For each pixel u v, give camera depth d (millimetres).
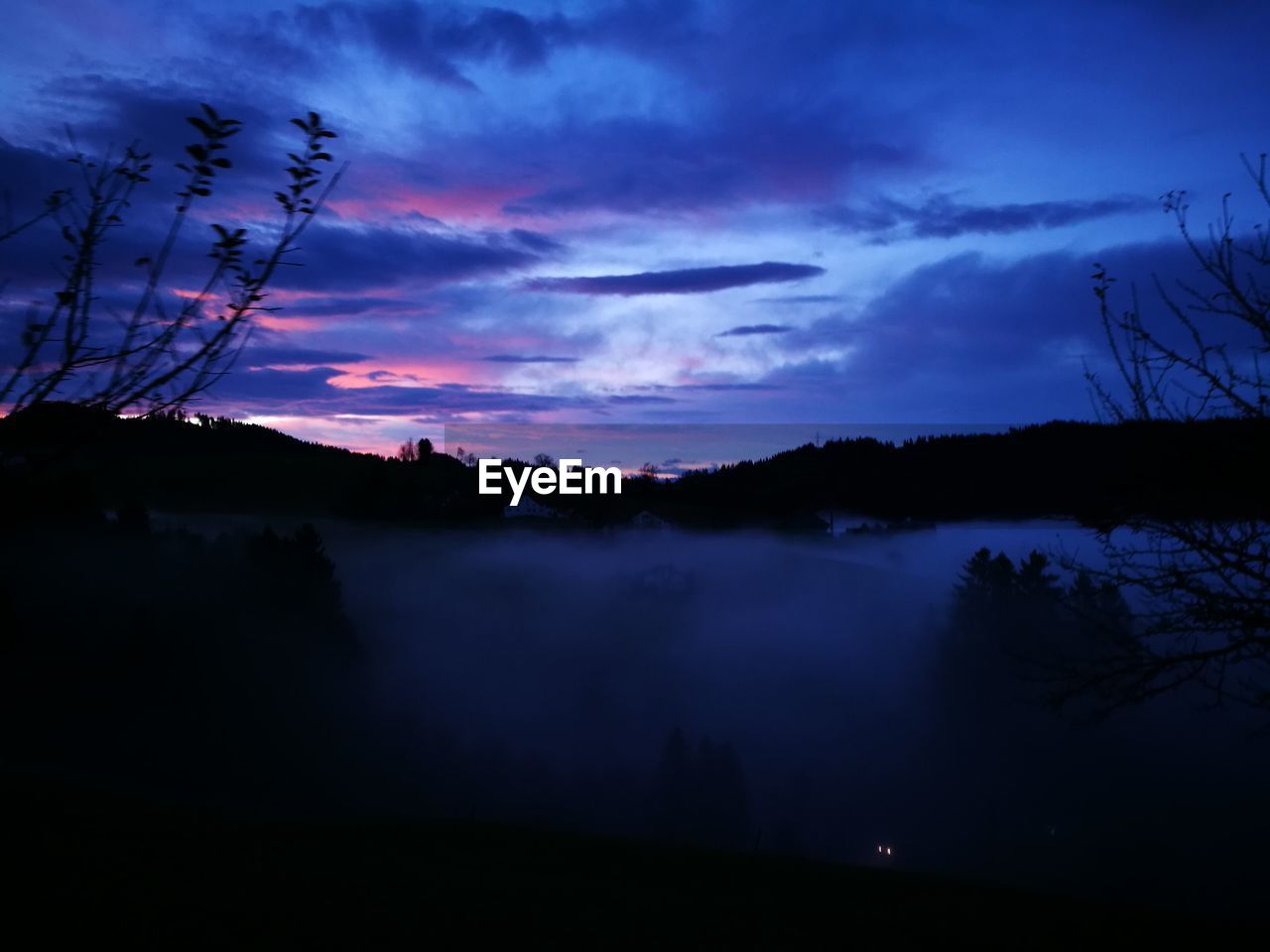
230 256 4594
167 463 120875
